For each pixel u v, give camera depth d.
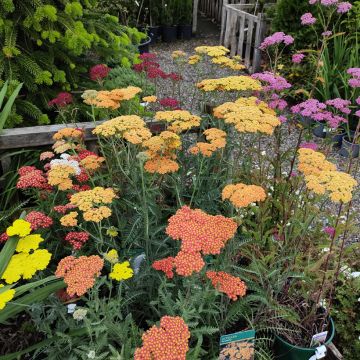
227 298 2.03
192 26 9.55
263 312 2.07
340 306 2.51
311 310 2.19
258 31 6.61
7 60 3.15
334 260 2.35
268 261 2.24
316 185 1.87
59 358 1.89
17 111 3.27
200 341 1.59
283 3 5.67
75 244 1.94
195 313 1.69
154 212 2.28
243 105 2.52
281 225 2.40
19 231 1.73
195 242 1.56
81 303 2.11
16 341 2.15
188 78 6.40
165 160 2.23
